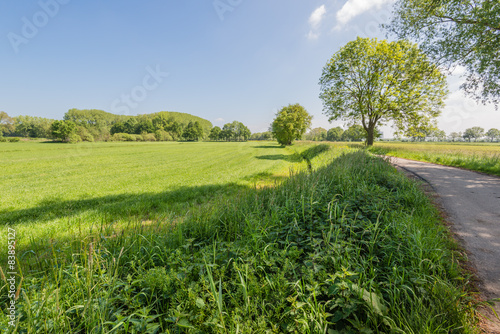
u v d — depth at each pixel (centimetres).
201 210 560
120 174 1748
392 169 1066
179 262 329
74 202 910
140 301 265
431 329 219
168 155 3672
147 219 696
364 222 430
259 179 1416
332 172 858
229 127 15700
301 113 5706
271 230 440
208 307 235
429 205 607
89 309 232
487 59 1214
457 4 1287
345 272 248
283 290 258
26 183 1387
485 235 447
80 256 340
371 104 2969
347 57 2975
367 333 206
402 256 332
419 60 1656
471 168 1327
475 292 285
